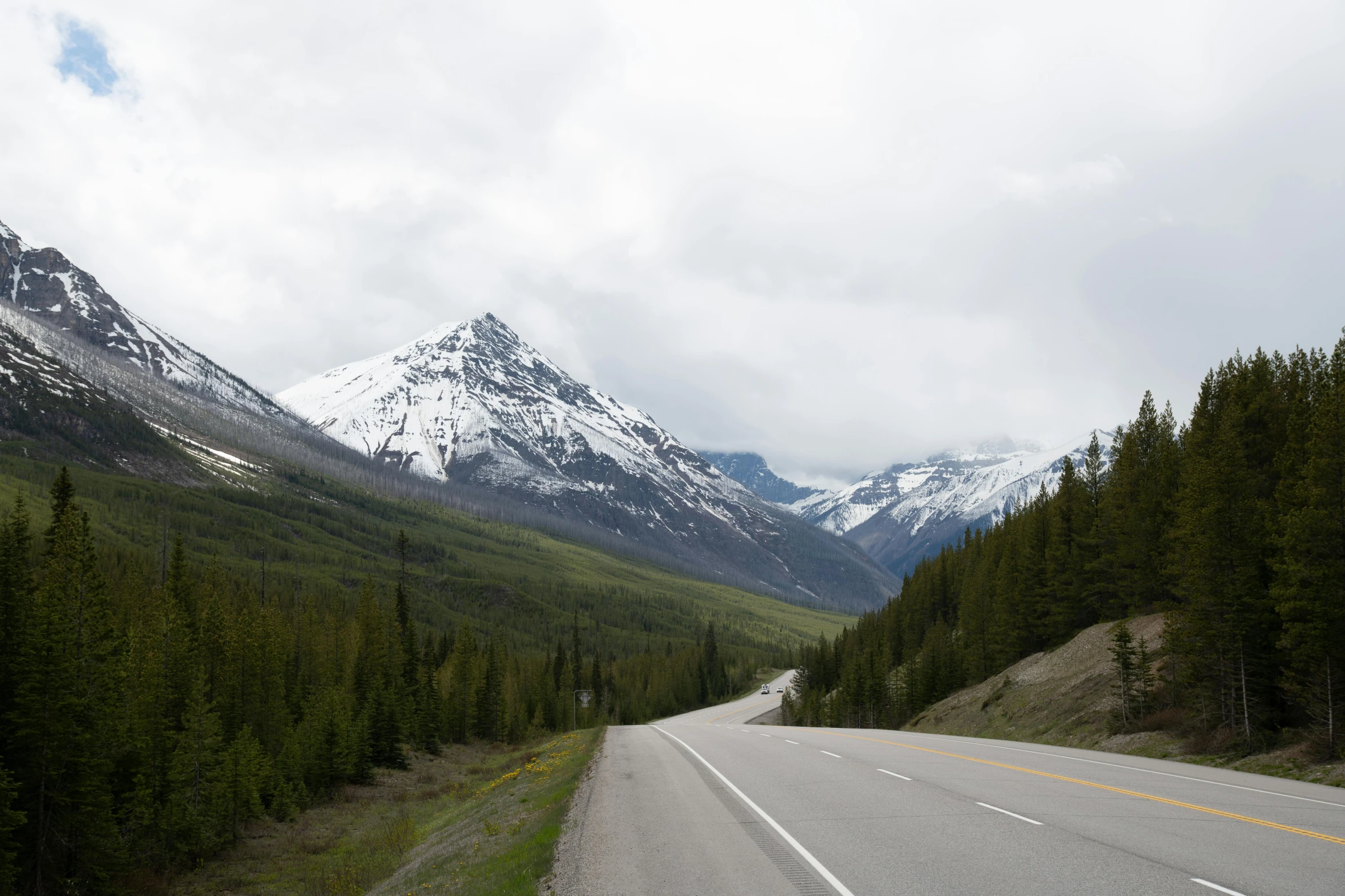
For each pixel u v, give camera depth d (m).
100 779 31.83
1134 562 58.94
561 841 15.49
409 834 36.00
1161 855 11.52
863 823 14.59
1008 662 75.94
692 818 16.22
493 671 105.69
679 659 181.75
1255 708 32.16
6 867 26.11
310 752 59.09
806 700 115.38
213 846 41.16
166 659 53.12
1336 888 9.82
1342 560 29.75
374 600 95.38
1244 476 35.62
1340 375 33.19
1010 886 10.05
